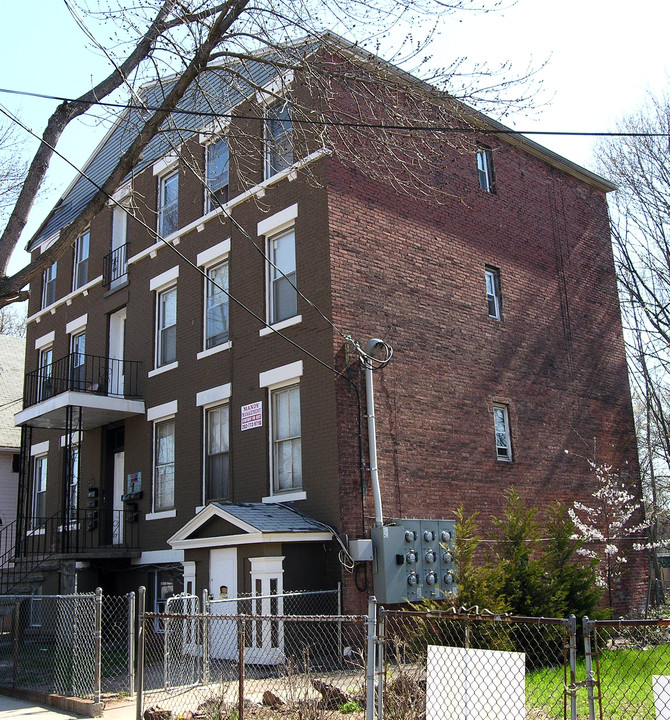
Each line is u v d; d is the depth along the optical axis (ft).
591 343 66.64
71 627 38.27
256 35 37.78
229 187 57.72
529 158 66.69
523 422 58.08
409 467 49.11
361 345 48.75
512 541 39.04
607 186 73.67
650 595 64.39
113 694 34.37
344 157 44.73
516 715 19.26
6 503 90.58
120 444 66.28
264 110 42.86
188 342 59.11
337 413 46.42
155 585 58.29
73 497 68.90
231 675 37.40
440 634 30.81
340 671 38.14
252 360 53.06
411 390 50.80
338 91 49.88
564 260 66.69
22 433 68.28
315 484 46.78
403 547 45.39
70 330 74.02
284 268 52.60
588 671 19.15
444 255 56.08
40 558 64.75
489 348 57.26
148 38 36.60
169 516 57.67
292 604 43.06
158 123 37.60
